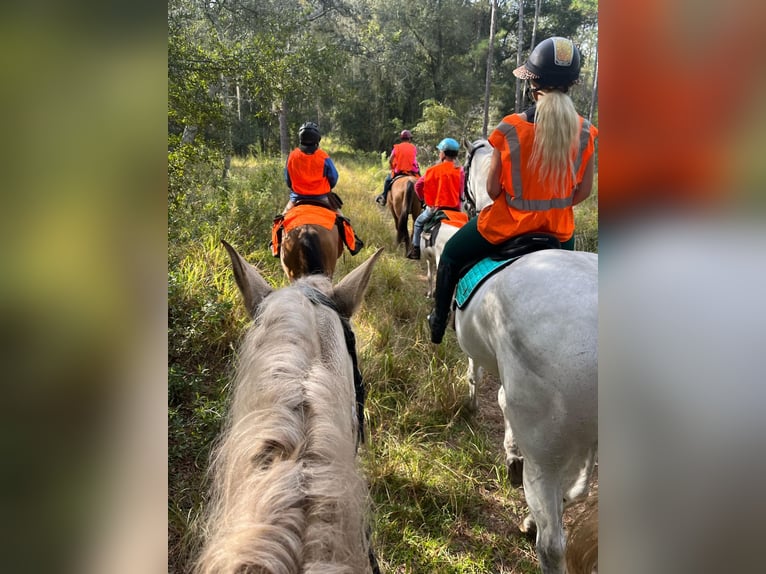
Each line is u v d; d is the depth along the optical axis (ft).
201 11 29.07
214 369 13.09
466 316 8.70
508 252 8.36
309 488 3.35
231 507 3.53
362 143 97.81
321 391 4.06
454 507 10.21
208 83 18.94
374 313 17.08
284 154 51.96
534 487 6.99
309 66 23.57
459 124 89.86
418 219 20.17
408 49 92.58
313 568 2.93
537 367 6.58
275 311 4.90
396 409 12.92
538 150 7.51
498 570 9.15
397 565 9.05
